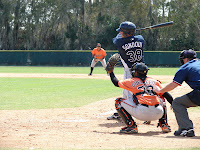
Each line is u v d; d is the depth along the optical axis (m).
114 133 16.80
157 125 19.09
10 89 40.28
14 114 23.25
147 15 170.25
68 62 116.75
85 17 180.12
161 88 16.59
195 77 15.52
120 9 171.38
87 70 88.25
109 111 25.22
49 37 177.25
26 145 13.07
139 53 19.20
